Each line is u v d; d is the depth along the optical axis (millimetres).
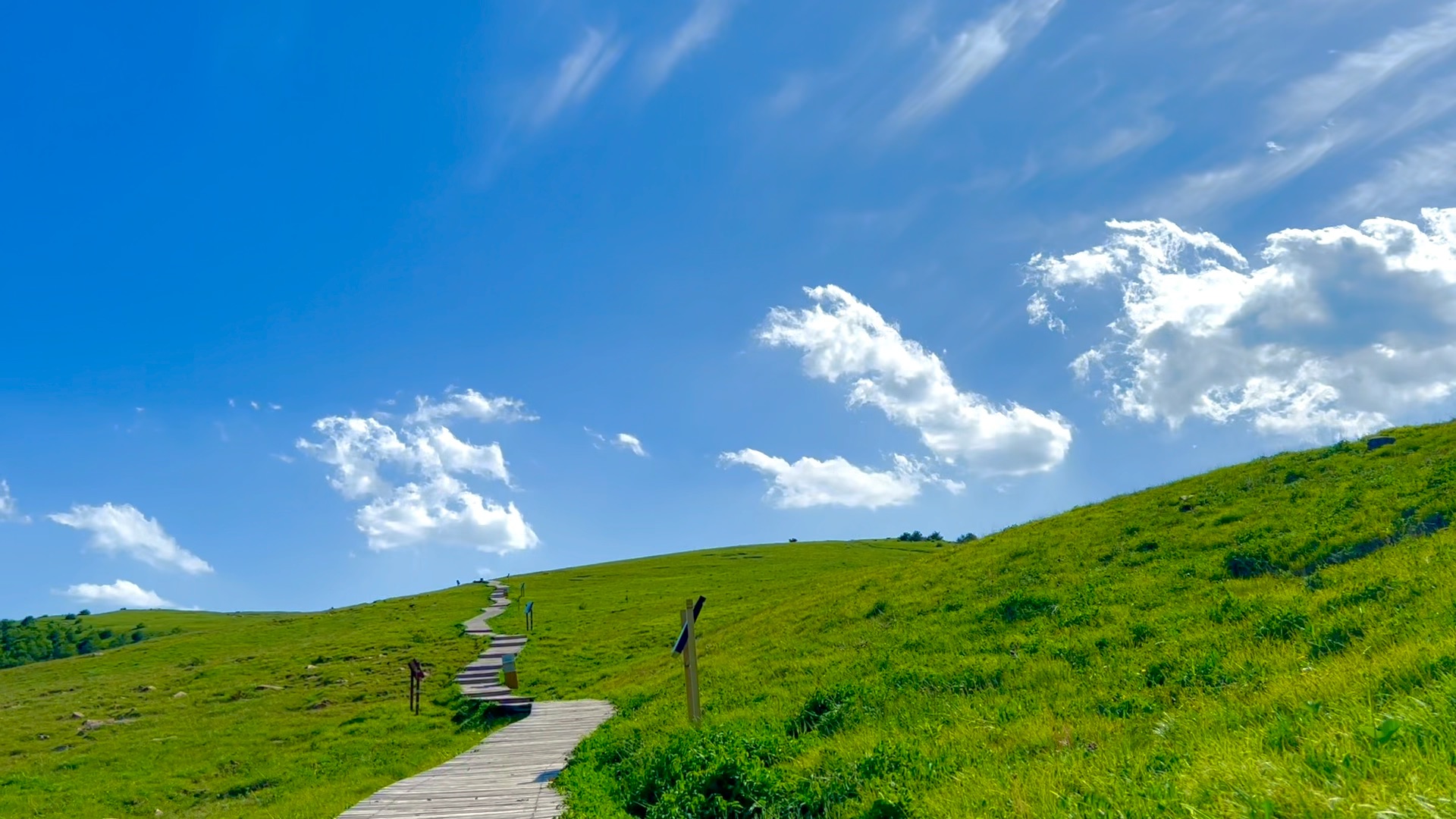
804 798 11625
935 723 15000
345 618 94875
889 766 12062
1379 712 8398
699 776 12711
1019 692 16453
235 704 50594
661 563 129125
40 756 41562
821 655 27219
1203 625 18016
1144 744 10906
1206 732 10281
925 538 159125
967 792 9945
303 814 19281
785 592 62250
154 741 41469
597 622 67750
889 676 20297
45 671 81250
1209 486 34500
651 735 20125
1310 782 6719
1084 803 8266
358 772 27906
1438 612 13016
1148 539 28812
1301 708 9969
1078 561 29266
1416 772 6348
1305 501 27297
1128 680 15320
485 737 29672
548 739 25016
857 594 38438
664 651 47844
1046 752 11586
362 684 52156
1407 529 21188
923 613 28922
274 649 74500
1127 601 22672
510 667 45500
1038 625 22656
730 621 51250
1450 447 28234
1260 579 21406
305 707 47312
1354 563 19203
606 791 15695
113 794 31094
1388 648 11922
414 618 85375
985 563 33906
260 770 32625
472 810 15516
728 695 24234
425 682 50312
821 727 17125
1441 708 7723
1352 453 32312
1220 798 6805
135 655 83812
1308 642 14109
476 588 117750
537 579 120938
